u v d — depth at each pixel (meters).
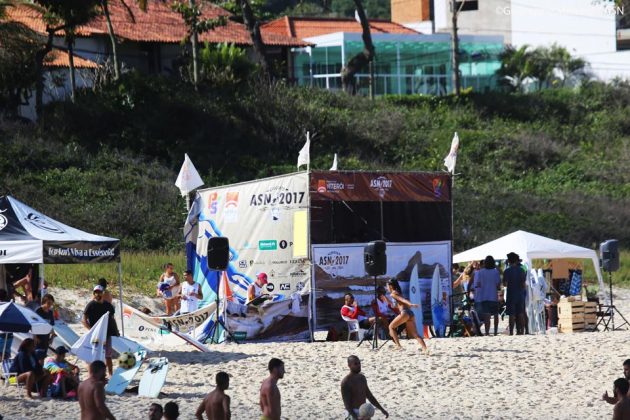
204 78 146.62
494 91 175.88
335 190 61.03
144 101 136.12
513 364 52.66
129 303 81.88
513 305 65.44
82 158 122.19
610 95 177.50
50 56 136.12
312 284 60.69
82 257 53.47
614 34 198.75
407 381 48.81
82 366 52.94
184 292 65.69
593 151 161.38
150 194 117.88
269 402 33.72
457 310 69.69
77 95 134.50
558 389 47.47
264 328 60.78
